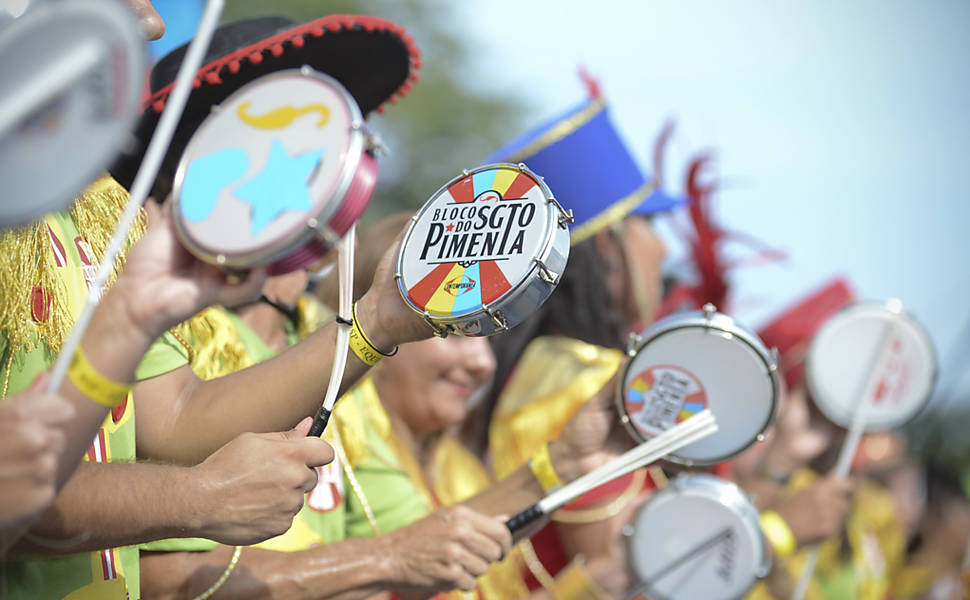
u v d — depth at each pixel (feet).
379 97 12.27
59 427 6.70
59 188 6.21
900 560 30.83
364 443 14.65
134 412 10.41
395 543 12.17
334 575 11.87
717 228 24.79
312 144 7.51
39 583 9.30
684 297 25.11
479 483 18.52
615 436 12.42
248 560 11.85
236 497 8.97
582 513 17.02
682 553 14.65
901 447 30.91
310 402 9.95
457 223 9.37
